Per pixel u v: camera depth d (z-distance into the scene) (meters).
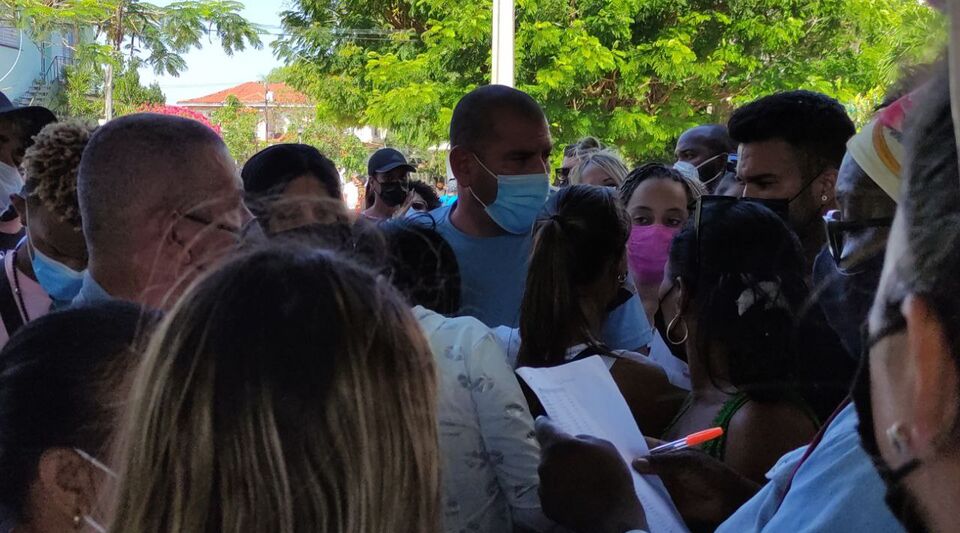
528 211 2.79
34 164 2.11
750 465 1.53
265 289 0.84
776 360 1.55
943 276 0.66
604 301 2.04
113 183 1.64
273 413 0.79
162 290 1.41
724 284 1.63
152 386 0.83
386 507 0.81
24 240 2.37
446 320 1.70
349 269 0.89
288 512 0.78
